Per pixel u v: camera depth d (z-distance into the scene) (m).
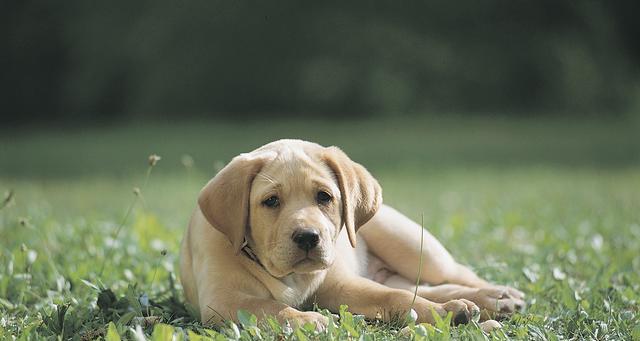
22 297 5.68
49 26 30.27
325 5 29.02
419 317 4.89
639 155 20.09
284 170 4.84
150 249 7.23
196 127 27.17
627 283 6.20
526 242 8.38
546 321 5.01
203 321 4.91
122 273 6.34
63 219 9.35
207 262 5.03
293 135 24.14
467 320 4.86
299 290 5.10
